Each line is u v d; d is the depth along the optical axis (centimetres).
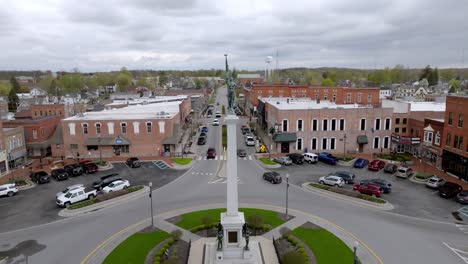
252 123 9762
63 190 4356
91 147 6294
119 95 14525
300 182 4606
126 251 2792
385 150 6438
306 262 2561
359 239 2956
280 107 6775
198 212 3588
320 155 5828
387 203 3738
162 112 6725
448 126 4956
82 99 14938
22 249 2859
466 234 3048
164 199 4012
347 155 6116
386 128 6362
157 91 18038
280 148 6328
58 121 7319
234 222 2556
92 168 5222
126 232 3142
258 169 5291
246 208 3681
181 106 8325
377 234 3050
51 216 3578
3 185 4281
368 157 6025
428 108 7194
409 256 2678
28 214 3644
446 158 5006
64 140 6275
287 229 3109
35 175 4825
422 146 5803
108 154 6306
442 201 3881
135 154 6309
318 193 4156
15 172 5406
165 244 2870
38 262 2653
